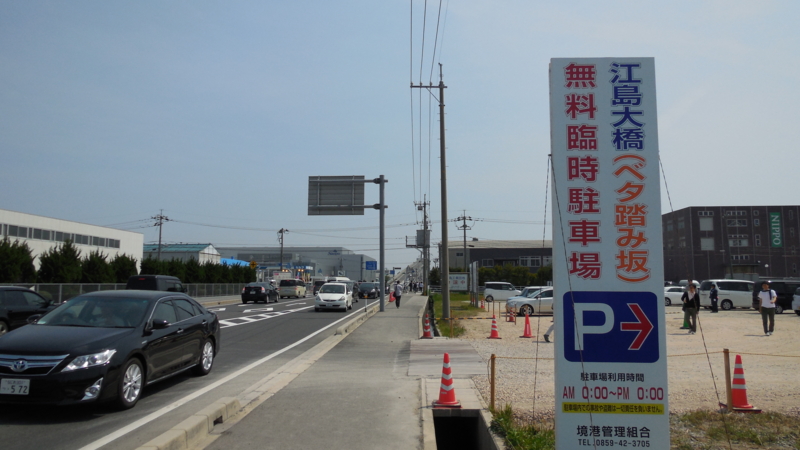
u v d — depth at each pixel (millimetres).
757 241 64438
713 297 29953
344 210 28750
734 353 13602
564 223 4969
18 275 31344
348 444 5949
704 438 6359
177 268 50344
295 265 110812
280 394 8430
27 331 7617
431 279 88062
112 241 57875
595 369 4844
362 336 17531
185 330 9477
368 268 91625
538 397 8352
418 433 6371
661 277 4863
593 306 4895
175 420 6992
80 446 5891
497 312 31688
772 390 8945
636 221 4934
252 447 5805
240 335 18031
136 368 7793
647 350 4836
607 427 4805
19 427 6633
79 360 6984
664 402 4785
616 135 5012
